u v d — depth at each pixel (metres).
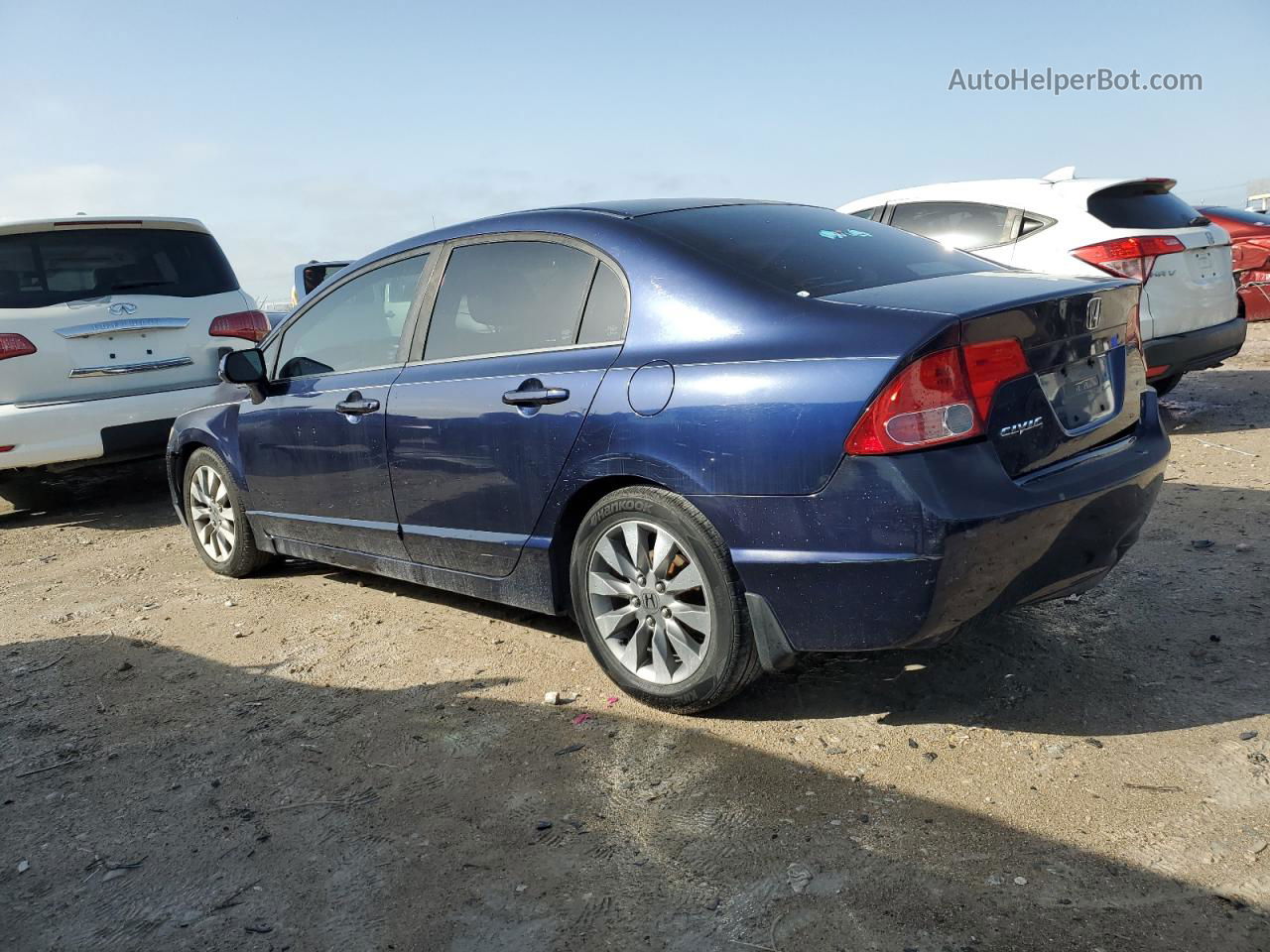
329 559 4.53
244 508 4.96
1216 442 6.47
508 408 3.42
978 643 3.55
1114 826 2.44
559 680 3.57
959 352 2.58
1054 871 2.29
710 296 3.03
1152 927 2.09
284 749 3.21
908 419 2.55
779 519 2.75
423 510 3.86
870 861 2.38
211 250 7.29
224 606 4.73
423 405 3.75
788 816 2.60
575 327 3.35
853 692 3.27
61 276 6.60
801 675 3.43
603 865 2.46
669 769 2.89
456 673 3.70
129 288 6.82
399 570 4.12
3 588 5.34
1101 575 3.07
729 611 2.93
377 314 4.18
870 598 2.66
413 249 4.09
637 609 3.21
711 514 2.88
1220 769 2.64
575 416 3.20
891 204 7.68
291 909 2.39
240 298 7.30
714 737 3.05
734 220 3.47
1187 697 3.04
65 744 3.38
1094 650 3.42
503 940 2.22
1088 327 2.94
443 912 2.33
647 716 3.23
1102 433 2.98
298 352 4.60
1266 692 3.03
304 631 4.30
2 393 6.35
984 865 2.33
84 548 6.13
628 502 3.11
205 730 3.40
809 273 3.08
